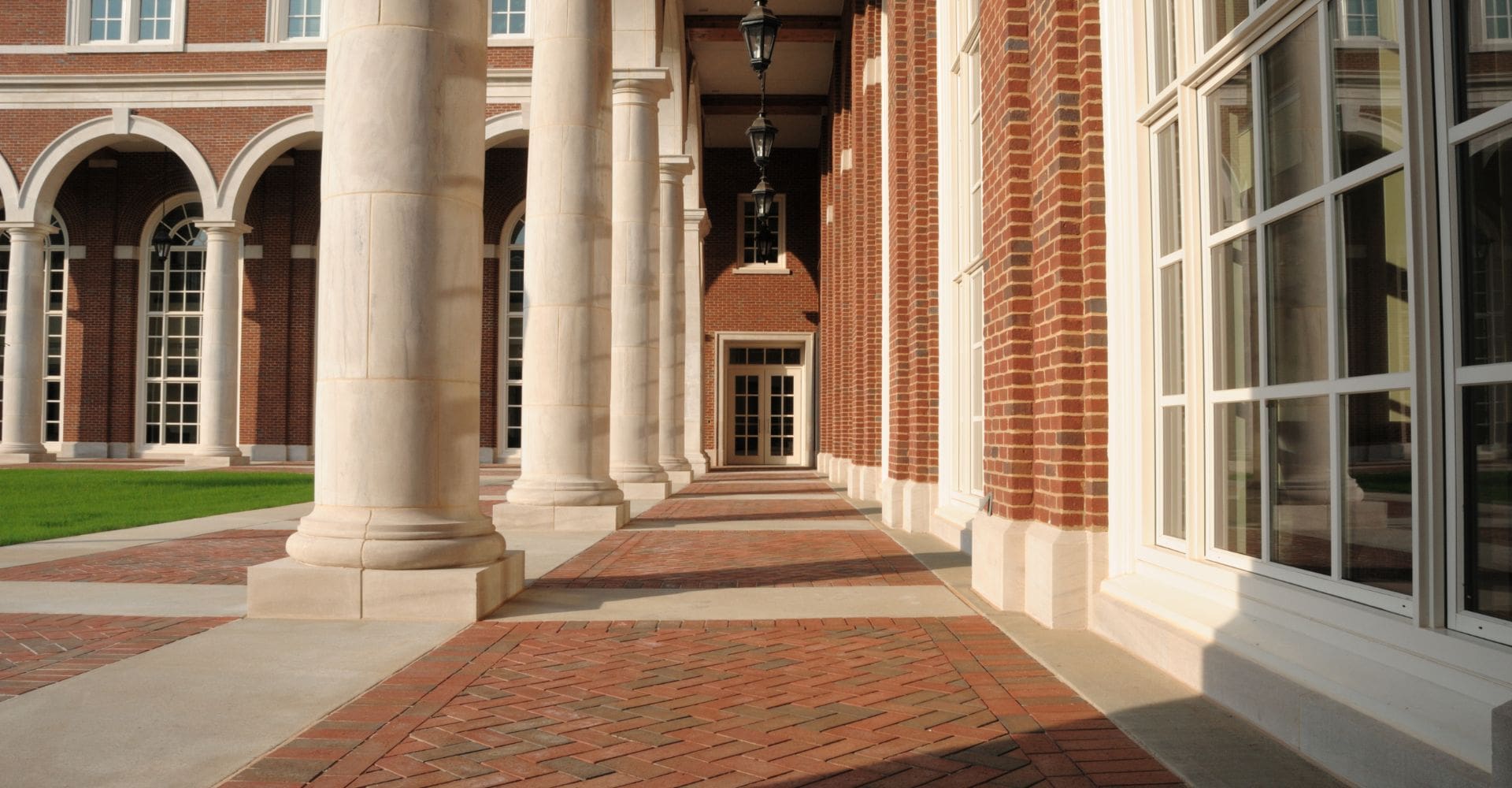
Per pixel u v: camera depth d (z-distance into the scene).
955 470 10.90
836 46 26.72
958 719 4.21
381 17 6.57
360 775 3.48
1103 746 3.85
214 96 28.31
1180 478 5.51
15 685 4.61
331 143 6.63
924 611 6.71
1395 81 3.63
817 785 3.43
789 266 34.78
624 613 6.61
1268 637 4.28
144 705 4.30
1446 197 3.40
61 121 28.39
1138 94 5.84
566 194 12.09
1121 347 5.91
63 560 8.70
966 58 10.21
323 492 6.59
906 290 13.09
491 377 33.09
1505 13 3.13
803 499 17.89
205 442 27.72
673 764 3.64
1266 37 4.52
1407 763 3.15
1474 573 3.33
